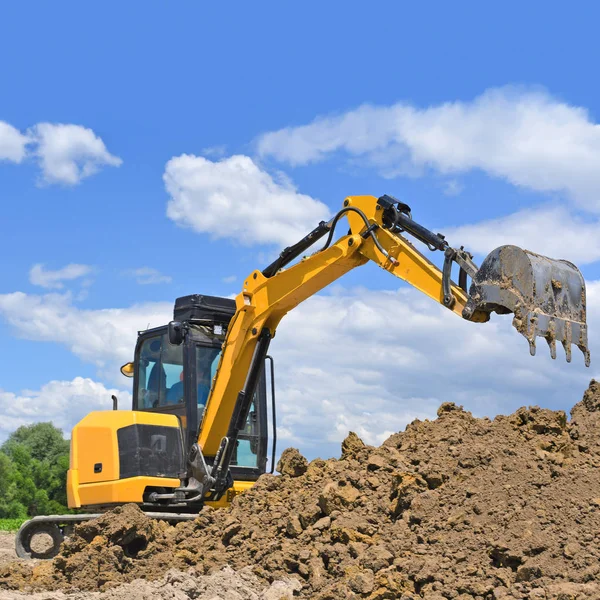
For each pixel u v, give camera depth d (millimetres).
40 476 68500
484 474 7449
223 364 10641
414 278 8625
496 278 7613
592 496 6949
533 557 6336
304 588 6969
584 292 7875
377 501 7637
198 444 10625
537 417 8203
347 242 9383
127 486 10406
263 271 10609
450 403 9477
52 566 8445
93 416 11164
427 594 6195
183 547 8289
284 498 8594
